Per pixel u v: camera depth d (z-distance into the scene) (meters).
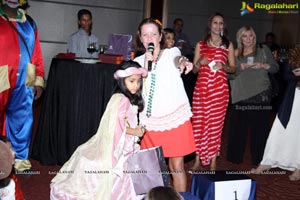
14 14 3.94
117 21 9.88
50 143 4.65
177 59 3.22
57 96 4.57
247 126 5.10
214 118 4.47
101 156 3.00
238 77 4.93
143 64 3.29
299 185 4.46
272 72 4.90
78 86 4.49
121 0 9.84
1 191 2.91
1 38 3.83
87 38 6.31
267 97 4.93
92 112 4.52
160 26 3.27
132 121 3.04
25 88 4.09
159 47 3.29
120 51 4.86
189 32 10.48
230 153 5.21
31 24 4.10
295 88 4.45
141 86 3.10
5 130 4.20
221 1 10.63
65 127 4.57
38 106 8.08
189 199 2.96
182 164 3.31
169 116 3.19
